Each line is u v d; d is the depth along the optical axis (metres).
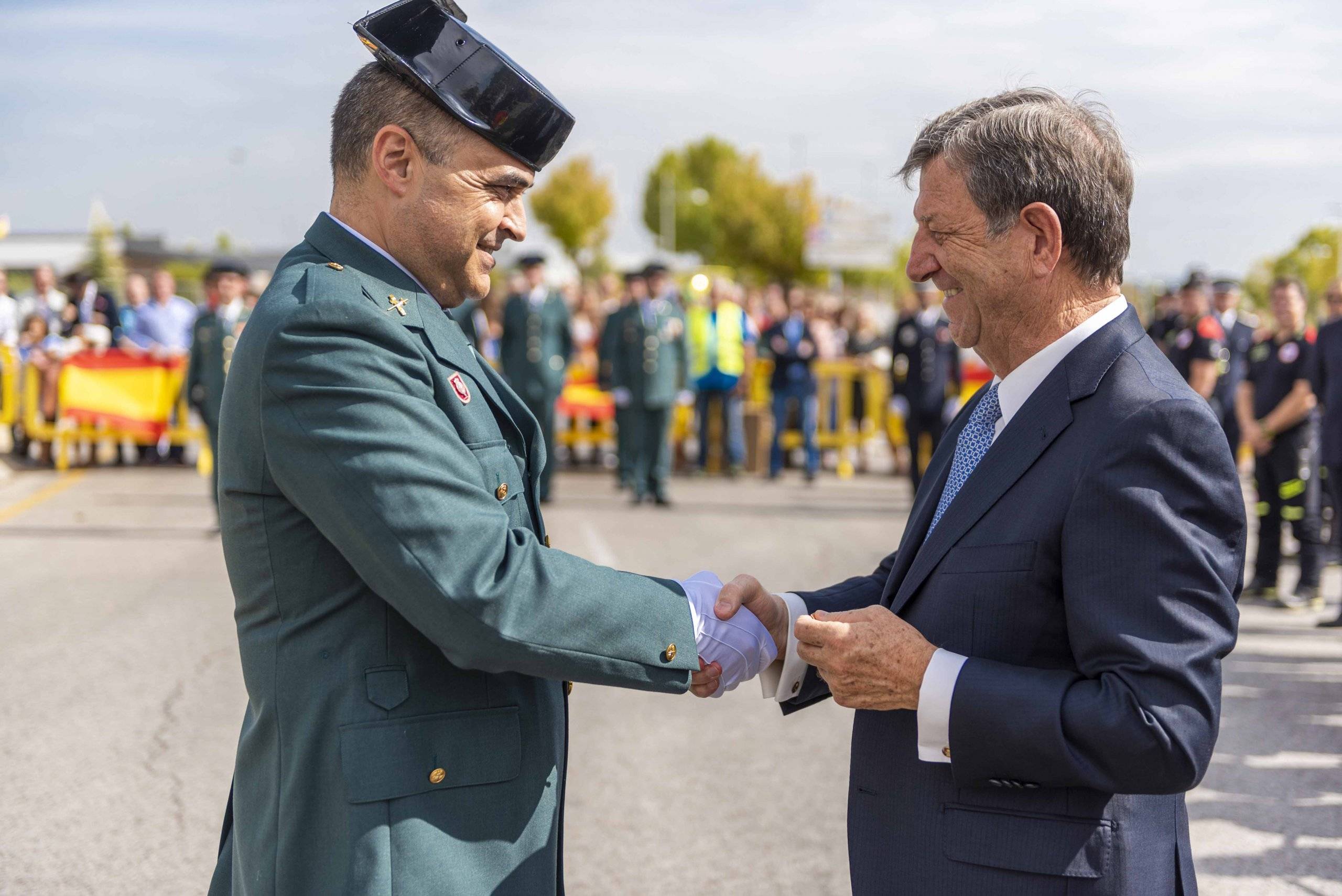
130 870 3.17
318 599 1.50
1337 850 3.38
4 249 47.50
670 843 3.39
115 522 8.77
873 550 7.81
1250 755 4.16
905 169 1.61
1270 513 6.89
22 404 12.18
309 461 1.42
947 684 1.44
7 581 6.66
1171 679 1.34
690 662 1.60
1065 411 1.48
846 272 60.00
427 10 1.54
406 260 1.58
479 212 1.57
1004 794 1.48
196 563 7.25
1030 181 1.46
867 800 1.63
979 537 1.52
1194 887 1.56
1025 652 1.48
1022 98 1.53
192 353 9.18
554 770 1.66
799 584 6.65
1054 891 1.44
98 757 3.97
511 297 10.47
